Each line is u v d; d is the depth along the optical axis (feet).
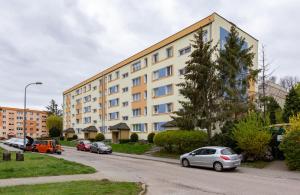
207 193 39.99
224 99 93.20
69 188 39.86
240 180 52.42
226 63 95.76
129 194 36.19
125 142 163.12
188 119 93.25
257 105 101.35
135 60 173.58
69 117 287.28
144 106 162.61
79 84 260.83
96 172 60.85
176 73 139.44
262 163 76.13
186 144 99.35
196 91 92.32
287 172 64.18
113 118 197.26
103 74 213.05
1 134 452.35
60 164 68.59
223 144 86.99
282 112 121.49
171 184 47.32
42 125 514.68
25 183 45.62
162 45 149.18
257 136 75.92
